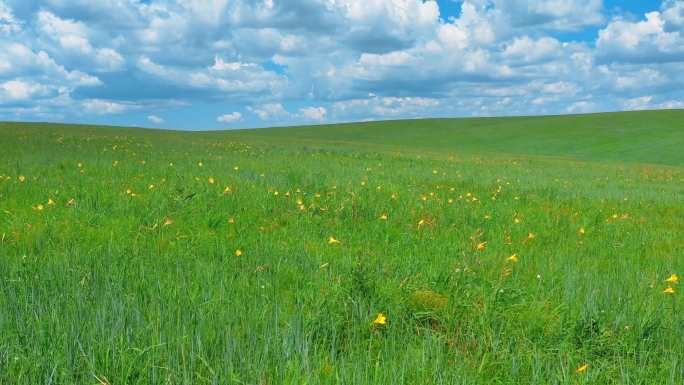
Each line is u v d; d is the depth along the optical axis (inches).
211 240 271.0
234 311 164.9
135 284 183.8
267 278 205.8
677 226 402.9
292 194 426.0
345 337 160.1
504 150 2463.1
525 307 184.2
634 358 149.9
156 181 454.3
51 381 119.6
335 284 195.3
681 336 164.7
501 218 388.8
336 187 483.2
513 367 139.3
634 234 355.9
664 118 3006.9
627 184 802.2
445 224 353.4
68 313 154.6
